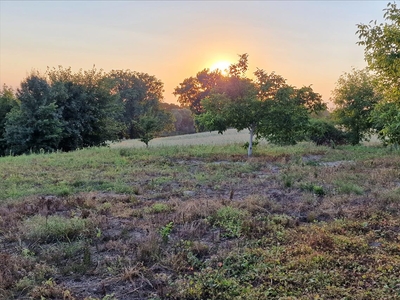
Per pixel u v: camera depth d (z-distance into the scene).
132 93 53.59
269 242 4.86
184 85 56.97
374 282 3.66
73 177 9.84
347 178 8.96
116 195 7.69
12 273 3.96
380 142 20.59
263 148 17.53
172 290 3.56
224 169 11.05
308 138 20.14
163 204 6.70
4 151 25.25
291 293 3.48
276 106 13.37
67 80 26.52
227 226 5.43
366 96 18.97
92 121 27.30
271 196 7.40
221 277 3.79
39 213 6.12
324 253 4.34
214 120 13.84
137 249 4.50
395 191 7.25
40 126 22.97
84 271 4.02
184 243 4.77
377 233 5.11
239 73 13.88
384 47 8.92
